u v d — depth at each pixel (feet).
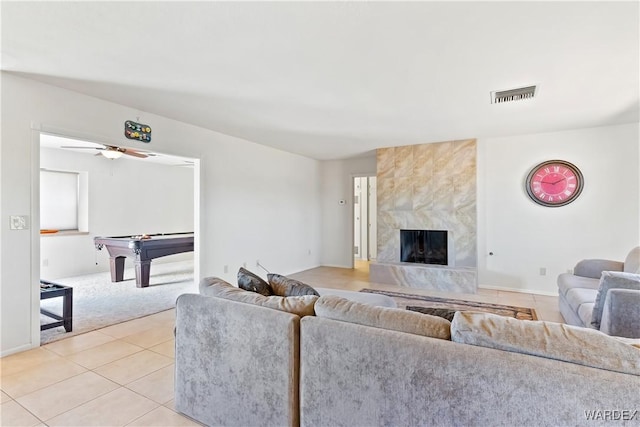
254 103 11.10
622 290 7.17
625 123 13.67
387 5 5.78
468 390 3.71
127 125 11.44
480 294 15.29
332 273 20.45
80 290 15.79
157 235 19.95
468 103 11.05
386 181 18.29
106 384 7.34
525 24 6.37
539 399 3.36
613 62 7.98
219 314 5.71
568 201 14.87
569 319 10.56
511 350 3.68
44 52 7.54
